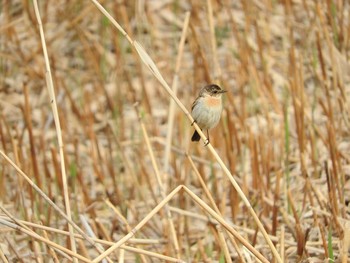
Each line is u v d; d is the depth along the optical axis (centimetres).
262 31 1781
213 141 1484
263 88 1590
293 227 1184
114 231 1295
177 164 1495
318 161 1388
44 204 1355
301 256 1118
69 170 1455
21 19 1844
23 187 1370
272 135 1425
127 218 1341
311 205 1231
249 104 1602
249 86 1639
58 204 1380
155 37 1825
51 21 1903
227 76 1708
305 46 1681
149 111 1630
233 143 1451
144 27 1856
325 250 1075
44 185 1451
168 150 1296
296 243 1147
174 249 1078
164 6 1898
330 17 1652
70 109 1712
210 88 1119
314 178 1355
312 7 1745
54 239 1248
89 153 1575
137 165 1490
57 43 1864
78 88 1769
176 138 1573
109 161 1497
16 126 1553
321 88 1577
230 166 1377
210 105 1112
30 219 1285
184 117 1535
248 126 1437
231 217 1298
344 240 966
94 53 1822
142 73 1716
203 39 1786
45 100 1714
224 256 1033
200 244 1178
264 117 1551
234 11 1853
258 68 1712
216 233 1193
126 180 1482
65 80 1803
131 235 889
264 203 1272
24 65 1816
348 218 1211
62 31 1870
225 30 1803
